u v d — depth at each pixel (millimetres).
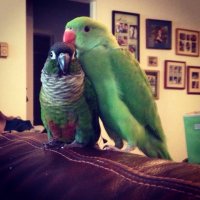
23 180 610
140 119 911
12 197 617
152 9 3188
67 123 751
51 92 728
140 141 904
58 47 716
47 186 544
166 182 394
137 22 3096
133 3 3080
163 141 951
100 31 835
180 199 357
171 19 3309
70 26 819
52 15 3393
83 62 808
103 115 836
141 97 904
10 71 2424
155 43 3207
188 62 3443
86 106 749
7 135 904
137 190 407
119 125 851
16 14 2428
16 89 2453
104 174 482
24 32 2469
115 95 843
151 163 473
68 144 745
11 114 2443
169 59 3309
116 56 850
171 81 3328
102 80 818
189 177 391
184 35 3400
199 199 348
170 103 3344
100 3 2924
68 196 487
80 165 547
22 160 678
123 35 3021
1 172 685
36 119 3107
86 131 753
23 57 2471
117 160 516
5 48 2385
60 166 577
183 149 3447
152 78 3203
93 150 630
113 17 2969
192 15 3441
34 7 3311
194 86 3500
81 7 3469
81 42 812
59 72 710
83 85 735
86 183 483
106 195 435
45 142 758
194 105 3518
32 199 562
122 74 856
